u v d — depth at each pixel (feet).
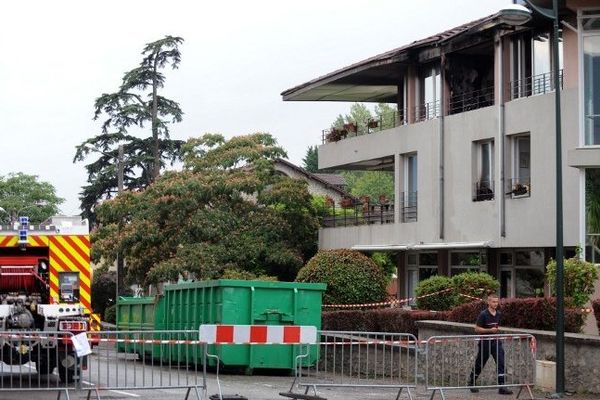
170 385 64.13
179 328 94.48
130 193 155.84
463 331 79.92
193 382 68.74
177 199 146.61
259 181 146.82
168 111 211.00
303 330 62.85
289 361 84.28
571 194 103.45
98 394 61.77
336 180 249.55
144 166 210.79
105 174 206.69
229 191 146.41
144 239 147.33
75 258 73.41
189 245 144.25
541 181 107.55
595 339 68.03
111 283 204.85
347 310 109.91
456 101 126.93
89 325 71.77
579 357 69.15
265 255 144.66
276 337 62.28
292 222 147.74
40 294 74.49
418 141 129.59
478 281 101.14
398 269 138.92
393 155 135.74
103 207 155.74
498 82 115.44
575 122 103.45
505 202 113.19
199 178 147.84
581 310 76.69
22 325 70.85
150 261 148.66
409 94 136.15
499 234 113.50
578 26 100.99
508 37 116.26
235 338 61.67
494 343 70.38
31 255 74.28
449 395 69.51
